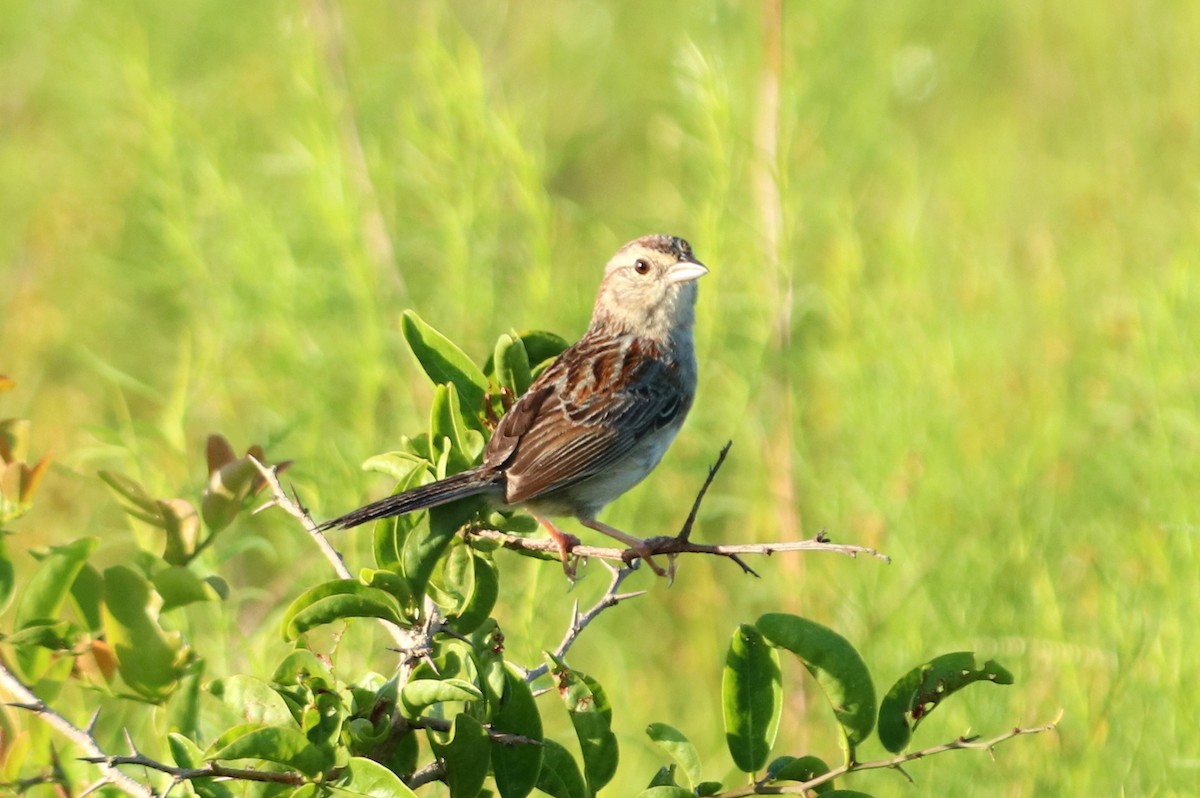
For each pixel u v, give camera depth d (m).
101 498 13.36
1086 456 12.73
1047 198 16.50
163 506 7.62
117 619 7.20
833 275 13.68
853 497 12.47
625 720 11.38
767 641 6.66
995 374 13.44
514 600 11.45
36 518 13.20
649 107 18.14
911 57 15.95
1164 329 12.01
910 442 12.16
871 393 12.50
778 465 12.84
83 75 16.44
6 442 7.71
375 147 14.05
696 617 12.44
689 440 13.27
